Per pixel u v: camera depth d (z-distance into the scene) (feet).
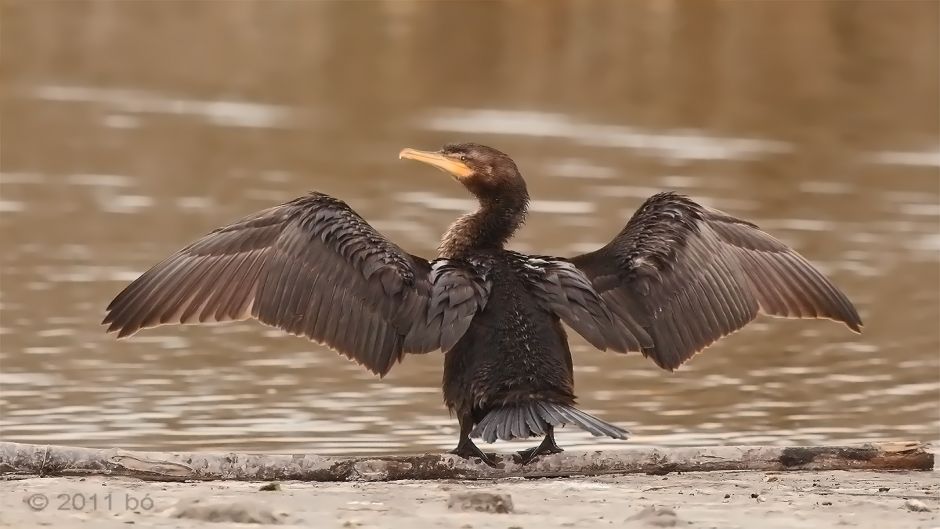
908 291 61.62
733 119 96.17
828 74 107.04
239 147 86.22
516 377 30.35
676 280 31.73
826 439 42.42
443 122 93.45
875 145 91.25
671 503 29.50
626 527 26.61
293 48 109.70
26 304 56.08
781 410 45.98
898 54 111.55
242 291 30.04
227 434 42.19
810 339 55.62
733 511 28.78
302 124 92.48
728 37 113.19
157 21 114.93
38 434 41.83
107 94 98.48
